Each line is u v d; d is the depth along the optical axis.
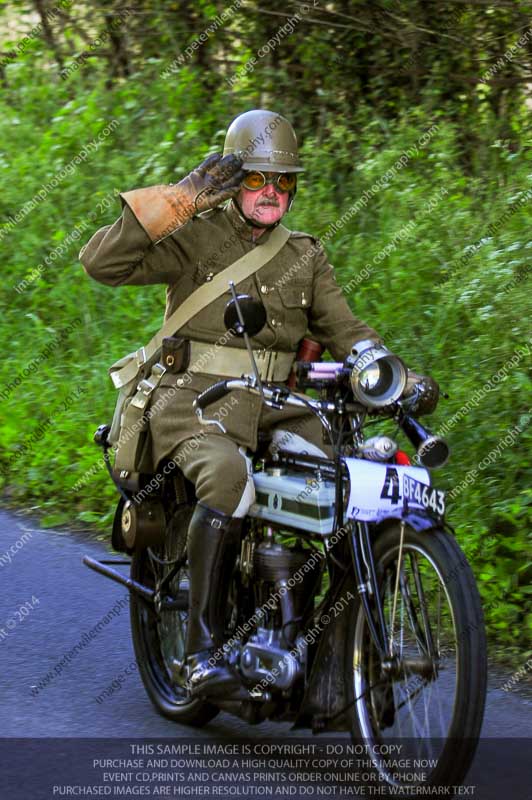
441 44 12.65
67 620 7.89
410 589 5.75
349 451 5.71
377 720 5.54
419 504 5.38
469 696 4.94
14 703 6.63
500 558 8.02
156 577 6.64
